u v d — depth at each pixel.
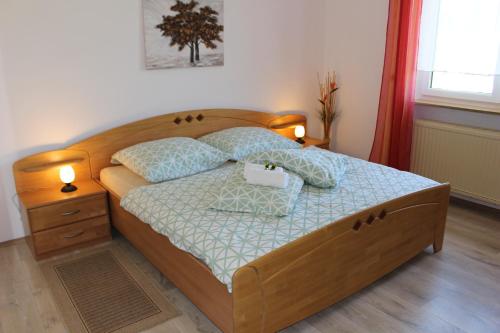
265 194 2.31
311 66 4.35
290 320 2.05
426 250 2.96
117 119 3.29
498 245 3.01
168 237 2.26
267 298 1.91
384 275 2.63
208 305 2.05
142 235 2.66
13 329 2.17
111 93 3.22
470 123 3.50
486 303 2.36
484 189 3.43
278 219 2.21
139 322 2.21
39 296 2.45
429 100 3.77
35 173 2.97
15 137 2.91
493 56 3.27
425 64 3.67
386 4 3.78
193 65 3.53
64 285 2.55
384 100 3.80
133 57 3.25
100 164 3.24
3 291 2.50
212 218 2.26
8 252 2.94
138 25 3.22
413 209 2.56
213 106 3.78
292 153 2.78
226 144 3.37
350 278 2.29
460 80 3.54
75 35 2.98
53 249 2.86
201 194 2.60
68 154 3.08
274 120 4.13
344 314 2.27
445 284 2.54
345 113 4.38
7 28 2.74
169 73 3.45
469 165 3.48
